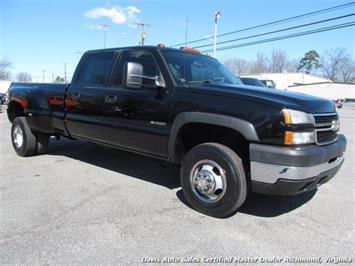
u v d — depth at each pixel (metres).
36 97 6.16
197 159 3.84
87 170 5.71
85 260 2.90
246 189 3.61
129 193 4.57
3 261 2.87
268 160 3.34
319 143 3.52
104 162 6.27
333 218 3.88
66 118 5.57
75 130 5.48
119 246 3.14
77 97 5.32
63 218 3.73
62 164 6.09
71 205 4.11
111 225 3.56
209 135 4.12
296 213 3.99
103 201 4.25
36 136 6.52
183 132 4.05
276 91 3.86
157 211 3.95
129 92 4.50
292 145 3.27
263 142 3.37
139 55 4.56
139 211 3.95
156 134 4.20
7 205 4.09
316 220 3.81
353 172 6.05
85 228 3.49
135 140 4.51
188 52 4.81
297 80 70.19
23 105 6.39
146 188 4.79
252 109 3.42
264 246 3.19
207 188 3.77
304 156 3.24
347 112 32.00
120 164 6.14
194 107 3.80
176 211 3.96
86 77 5.37
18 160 6.37
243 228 3.55
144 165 6.11
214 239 3.30
